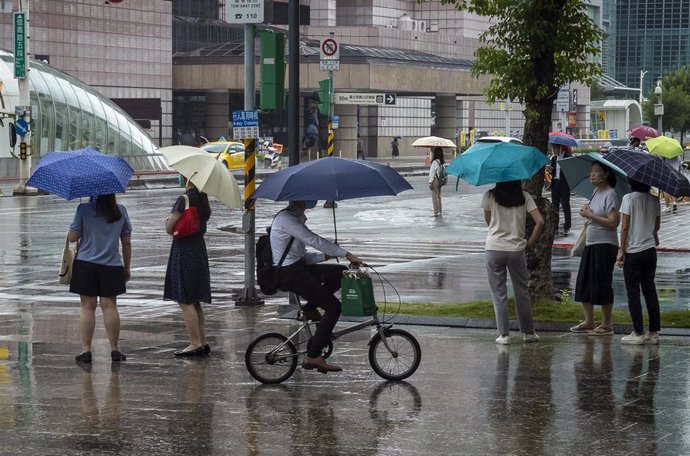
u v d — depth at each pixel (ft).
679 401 48.70
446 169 63.31
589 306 67.92
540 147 74.59
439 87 432.25
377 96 243.40
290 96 79.66
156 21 433.48
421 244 132.36
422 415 46.16
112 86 418.31
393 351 53.47
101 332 68.54
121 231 59.16
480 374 55.06
